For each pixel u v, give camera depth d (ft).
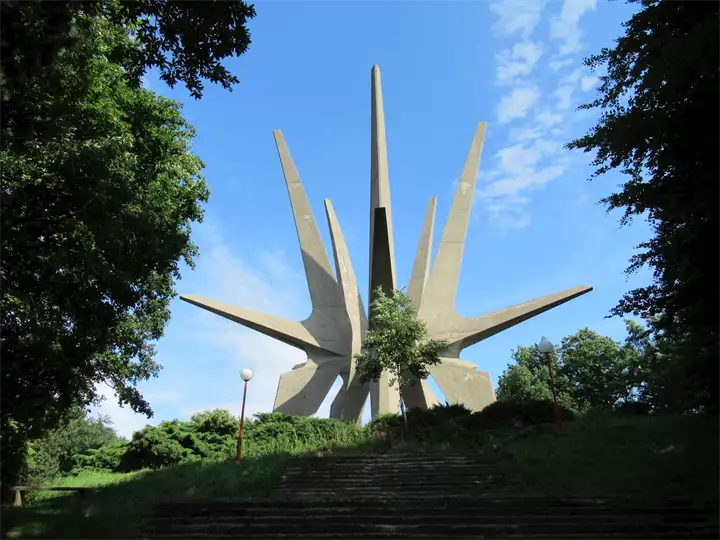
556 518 23.44
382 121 96.78
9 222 26.76
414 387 81.76
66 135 32.45
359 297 94.89
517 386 139.13
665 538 20.34
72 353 33.63
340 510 25.93
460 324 88.33
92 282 32.22
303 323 91.91
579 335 143.13
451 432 53.62
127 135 45.34
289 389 86.58
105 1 30.99
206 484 35.12
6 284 28.27
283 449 54.24
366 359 65.62
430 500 27.96
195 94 28.58
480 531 22.31
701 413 51.62
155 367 65.51
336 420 66.74
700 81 22.74
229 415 67.15
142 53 27.84
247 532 23.70
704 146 23.63
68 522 25.80
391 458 40.50
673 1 25.00
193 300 86.84
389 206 92.27
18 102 25.85
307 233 98.63
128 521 25.77
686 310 30.48
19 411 32.09
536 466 34.58
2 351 30.14
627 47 30.50
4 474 52.34
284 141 105.50
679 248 26.09
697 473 29.48
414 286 90.43
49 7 20.94
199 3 24.95
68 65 34.01
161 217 47.91
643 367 118.62
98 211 30.07
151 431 66.33
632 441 40.19
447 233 95.66
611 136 30.42
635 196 32.12
